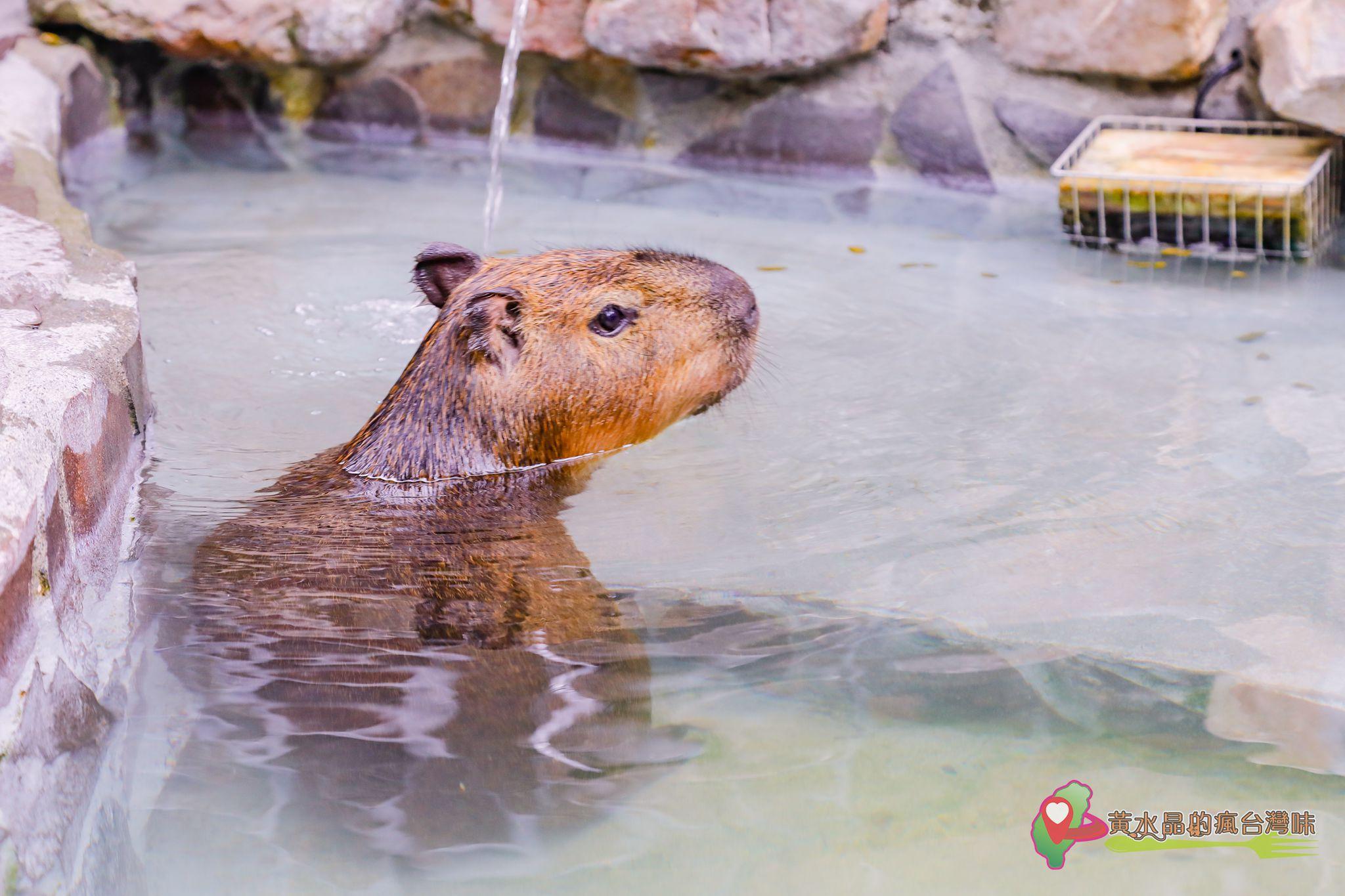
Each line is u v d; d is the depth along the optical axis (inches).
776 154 238.1
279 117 270.5
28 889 62.8
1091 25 206.8
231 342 155.9
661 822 73.5
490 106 259.0
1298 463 117.8
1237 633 90.8
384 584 96.2
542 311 121.3
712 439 128.6
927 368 145.0
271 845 70.4
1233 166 186.7
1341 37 182.2
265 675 84.7
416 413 117.8
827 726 82.1
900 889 68.2
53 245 139.6
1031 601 95.2
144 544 100.6
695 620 93.4
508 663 87.4
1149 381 138.9
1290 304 164.4
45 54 244.1
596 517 110.7
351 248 197.5
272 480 116.2
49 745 71.1
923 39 223.3
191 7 247.6
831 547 103.7
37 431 87.1
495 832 72.3
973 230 203.2
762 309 165.2
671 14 220.8
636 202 222.7
